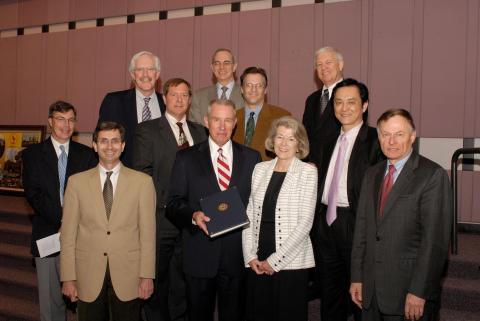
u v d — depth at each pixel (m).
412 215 2.04
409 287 2.04
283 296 2.40
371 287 2.14
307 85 4.86
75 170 3.06
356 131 2.60
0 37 6.96
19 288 4.22
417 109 4.38
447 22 4.24
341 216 2.56
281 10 4.97
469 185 4.28
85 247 2.56
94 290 2.53
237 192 2.47
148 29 5.78
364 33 4.56
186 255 2.61
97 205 2.56
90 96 6.25
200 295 2.58
